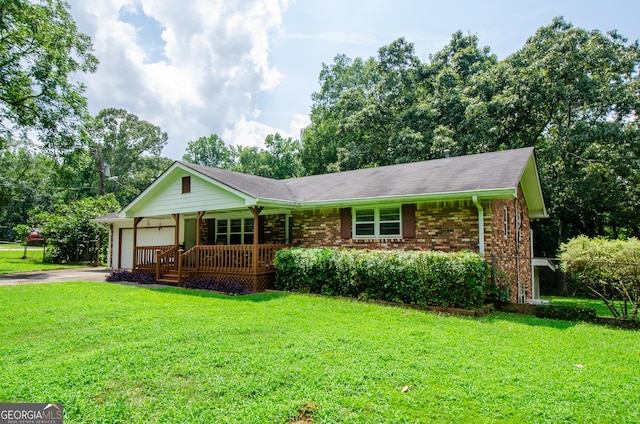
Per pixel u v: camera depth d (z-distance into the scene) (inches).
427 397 165.0
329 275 462.0
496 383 182.1
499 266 435.2
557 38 880.3
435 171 527.8
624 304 372.5
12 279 644.1
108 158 2217.0
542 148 919.7
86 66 870.4
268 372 191.6
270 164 2267.5
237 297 444.1
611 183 825.5
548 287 864.9
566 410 154.6
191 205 582.2
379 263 416.2
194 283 527.2
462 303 374.3
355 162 1119.6
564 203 854.5
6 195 1290.6
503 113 885.2
